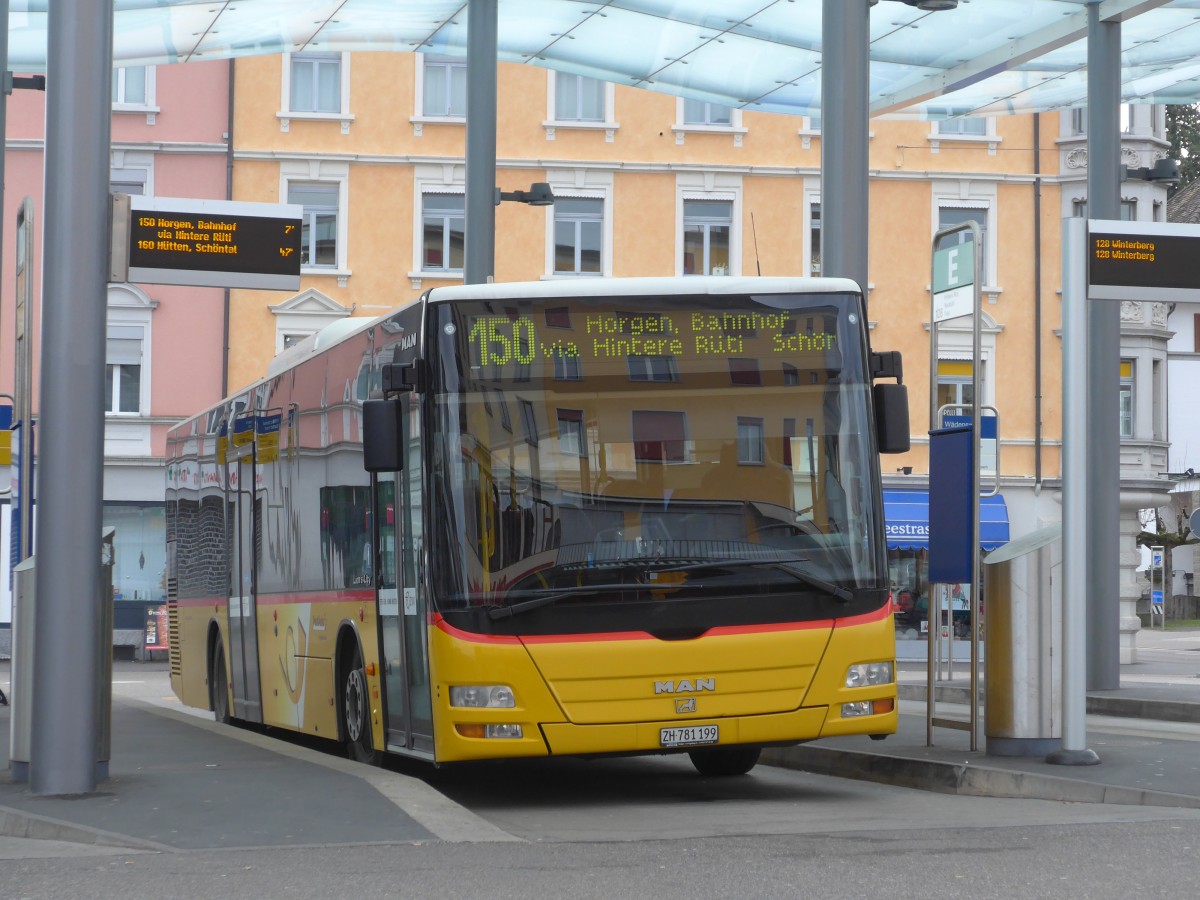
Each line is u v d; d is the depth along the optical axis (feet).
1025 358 186.50
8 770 50.60
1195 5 95.40
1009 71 112.78
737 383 47.60
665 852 36.29
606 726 45.16
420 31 110.22
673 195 182.09
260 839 38.70
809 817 43.96
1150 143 195.11
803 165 183.62
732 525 46.65
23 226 62.28
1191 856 34.55
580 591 45.44
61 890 32.58
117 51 111.45
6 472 175.83
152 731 67.26
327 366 61.05
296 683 65.16
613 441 46.70
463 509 46.01
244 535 75.36
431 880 32.89
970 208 186.60
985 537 182.60
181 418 175.42
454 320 47.16
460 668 45.16
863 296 49.11
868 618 47.16
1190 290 51.93
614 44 108.27
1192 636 261.85
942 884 31.45
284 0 101.71
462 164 179.22
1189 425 328.70
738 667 45.85
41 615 45.57
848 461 47.83
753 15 100.22
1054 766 49.42
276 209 49.06
